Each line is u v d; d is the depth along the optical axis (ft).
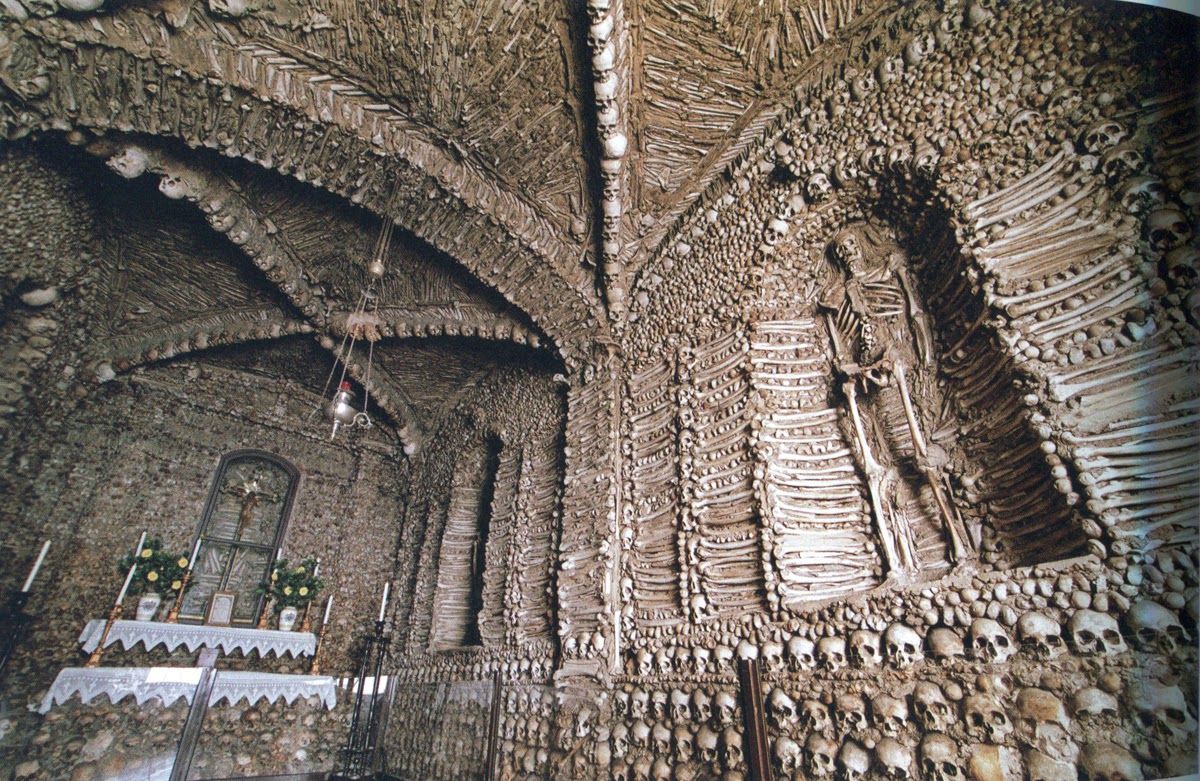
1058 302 8.88
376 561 32.37
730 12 13.65
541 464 23.11
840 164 13.24
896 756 8.73
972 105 10.79
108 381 25.18
